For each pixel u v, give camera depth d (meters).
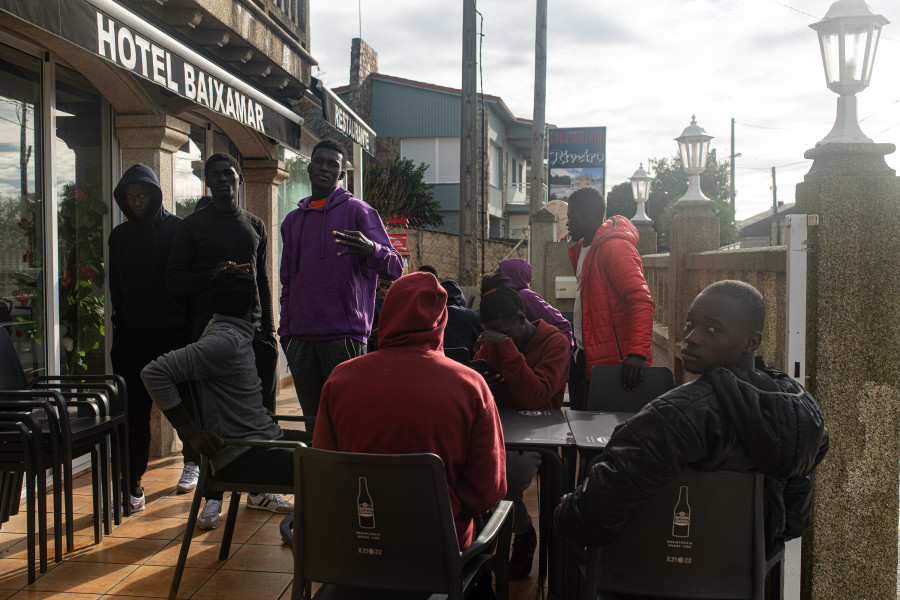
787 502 2.00
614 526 1.89
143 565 3.52
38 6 2.88
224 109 4.68
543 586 3.31
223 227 4.25
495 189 31.05
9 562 3.55
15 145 4.42
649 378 3.61
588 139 20.61
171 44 3.90
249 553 3.69
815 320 2.85
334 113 6.27
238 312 3.38
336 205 3.82
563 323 4.30
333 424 2.20
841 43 2.89
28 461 3.29
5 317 4.36
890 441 2.87
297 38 7.32
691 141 6.58
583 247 4.54
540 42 13.19
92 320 5.20
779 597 2.83
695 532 1.93
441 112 26.70
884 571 2.89
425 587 1.99
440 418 2.10
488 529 2.27
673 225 5.43
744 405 1.80
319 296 3.73
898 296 2.83
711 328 1.91
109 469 4.25
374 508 1.98
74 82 4.93
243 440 3.07
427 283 2.20
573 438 2.88
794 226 2.82
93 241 5.18
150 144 5.26
